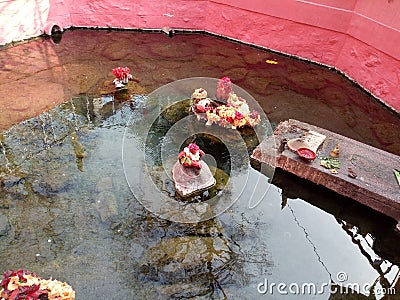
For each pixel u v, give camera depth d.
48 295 2.36
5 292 2.28
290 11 5.66
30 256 2.92
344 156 3.82
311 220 3.45
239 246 3.11
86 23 6.43
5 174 3.57
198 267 2.92
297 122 4.32
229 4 6.09
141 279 2.81
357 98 5.18
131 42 6.19
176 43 6.25
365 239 3.34
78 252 2.97
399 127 4.70
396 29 4.68
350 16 5.28
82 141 4.04
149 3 6.27
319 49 5.73
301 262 3.06
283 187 3.78
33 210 3.26
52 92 4.83
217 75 5.43
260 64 5.80
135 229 3.16
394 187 3.48
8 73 5.16
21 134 4.09
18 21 5.77
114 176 3.61
